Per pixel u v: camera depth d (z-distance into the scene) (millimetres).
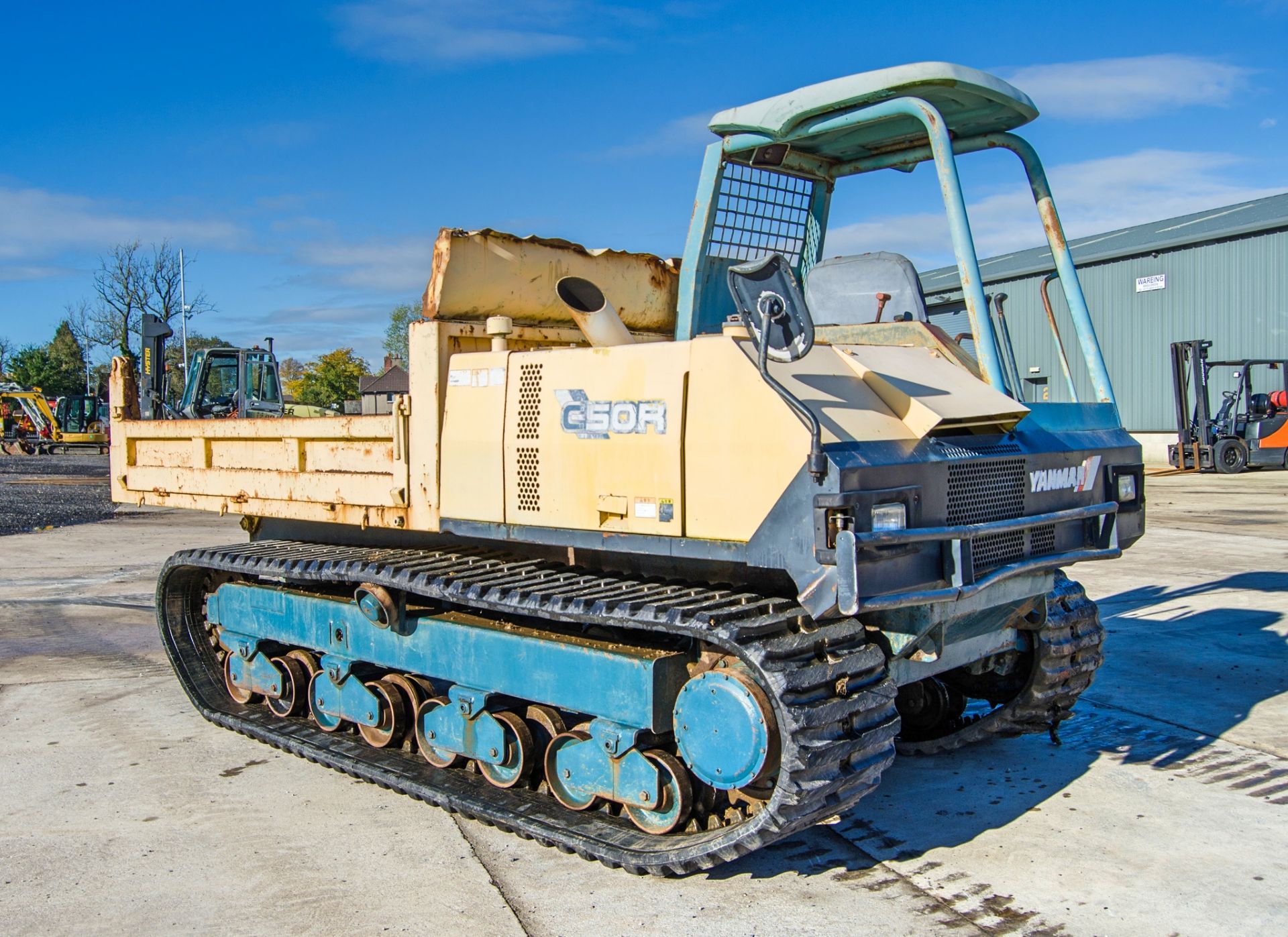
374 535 5898
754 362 3717
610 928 3805
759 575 4164
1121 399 28328
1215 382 26328
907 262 4980
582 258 5293
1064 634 5316
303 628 5898
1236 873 4227
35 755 5852
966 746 5848
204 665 6906
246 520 6855
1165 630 8312
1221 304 26172
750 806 4125
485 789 4910
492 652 4777
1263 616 8711
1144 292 27609
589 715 4598
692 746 3959
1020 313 29766
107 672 7723
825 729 3660
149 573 12406
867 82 4402
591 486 4211
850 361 4086
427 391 4809
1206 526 14211
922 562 3783
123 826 4832
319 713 5898
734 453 3760
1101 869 4270
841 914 3902
